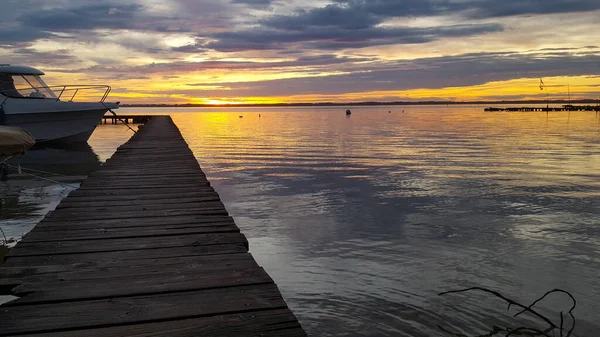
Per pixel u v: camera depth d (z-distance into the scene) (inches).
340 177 453.4
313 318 141.9
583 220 271.9
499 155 650.2
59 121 710.5
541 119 2231.8
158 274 112.3
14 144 306.7
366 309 148.9
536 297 159.8
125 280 108.1
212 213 183.3
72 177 451.8
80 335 80.7
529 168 508.7
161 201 208.1
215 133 1248.8
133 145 502.3
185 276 110.8
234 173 484.7
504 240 231.0
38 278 109.4
